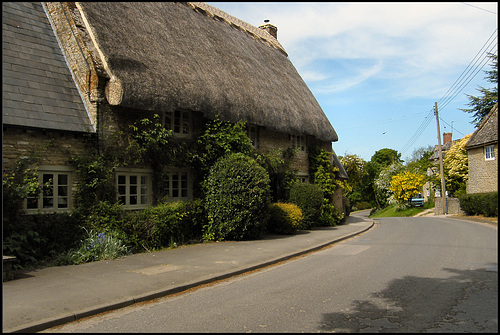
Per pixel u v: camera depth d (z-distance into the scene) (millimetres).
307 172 20391
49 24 11914
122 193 11078
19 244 8367
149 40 12492
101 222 9984
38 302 5840
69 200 9805
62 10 11539
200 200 12758
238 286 7105
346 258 9805
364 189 64750
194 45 14789
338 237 14086
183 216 11922
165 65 12062
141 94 10602
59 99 10219
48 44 11320
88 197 9953
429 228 17125
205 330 4758
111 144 10547
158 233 10953
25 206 9062
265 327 4820
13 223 8562
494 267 8070
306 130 18453
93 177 10031
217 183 12586
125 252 9945
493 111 25328
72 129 9820
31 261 8617
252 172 12562
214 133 13336
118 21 12039
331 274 7875
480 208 22125
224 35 18422
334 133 21422
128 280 7227
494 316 5070
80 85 10883
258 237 13711
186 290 6906
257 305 5789
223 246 11531
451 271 7750
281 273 8211
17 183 8680
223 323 5008
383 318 5078
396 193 42156
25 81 9883
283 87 19141
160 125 11320
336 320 5039
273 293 6484
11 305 5688
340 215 21016
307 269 8539
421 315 5164
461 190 31656
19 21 11156
